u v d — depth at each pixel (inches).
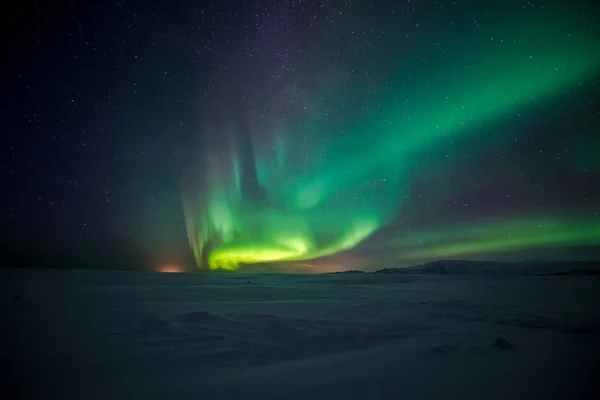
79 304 353.7
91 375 143.9
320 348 192.9
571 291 528.7
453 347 186.1
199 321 263.3
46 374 145.3
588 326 251.0
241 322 261.7
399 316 295.1
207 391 119.1
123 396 118.3
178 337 215.8
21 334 219.8
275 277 900.6
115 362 163.6
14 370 150.4
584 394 109.7
